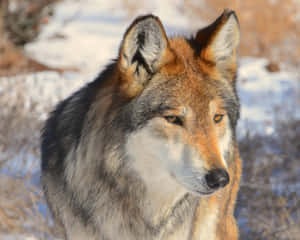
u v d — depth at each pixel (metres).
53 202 8.69
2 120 13.57
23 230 11.12
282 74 28.42
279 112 20.62
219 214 8.93
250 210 11.91
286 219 11.59
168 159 7.50
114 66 8.20
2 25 24.95
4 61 21.44
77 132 8.29
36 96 17.81
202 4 37.50
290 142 16.05
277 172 14.84
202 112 7.55
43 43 33.88
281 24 33.28
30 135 13.91
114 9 48.78
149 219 8.11
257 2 34.12
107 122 7.79
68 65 28.16
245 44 34.03
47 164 8.77
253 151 14.68
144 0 50.16
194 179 7.27
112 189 7.87
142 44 7.63
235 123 8.32
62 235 9.41
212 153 7.30
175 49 8.17
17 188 11.78
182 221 8.34
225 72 8.31
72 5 47.78
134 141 7.57
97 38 37.47
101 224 8.03
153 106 7.54
